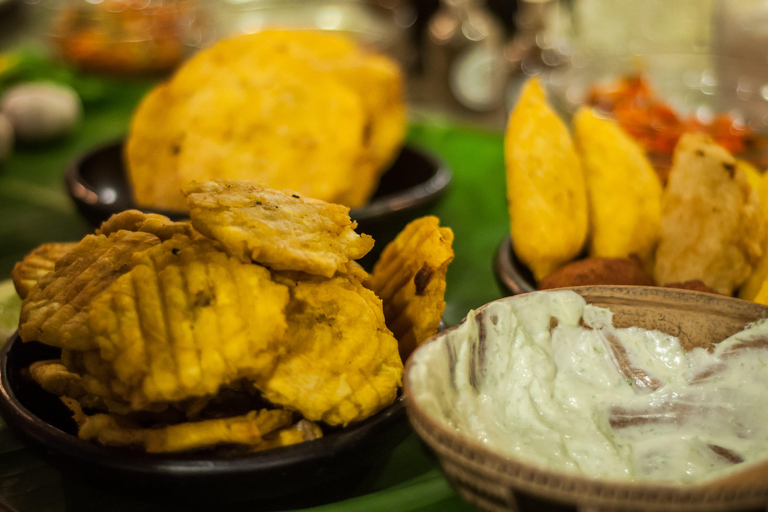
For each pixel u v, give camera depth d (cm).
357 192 75
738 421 50
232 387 50
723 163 60
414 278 54
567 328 52
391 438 50
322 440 48
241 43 79
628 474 48
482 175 86
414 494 51
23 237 78
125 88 114
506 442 48
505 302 51
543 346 51
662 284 61
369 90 78
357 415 49
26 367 53
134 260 50
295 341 50
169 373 48
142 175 75
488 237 76
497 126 108
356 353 50
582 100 89
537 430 49
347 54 81
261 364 49
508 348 51
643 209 62
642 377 51
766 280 58
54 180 88
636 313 52
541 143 62
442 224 78
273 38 80
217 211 50
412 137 92
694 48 107
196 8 127
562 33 128
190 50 123
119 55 113
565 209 61
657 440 50
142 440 48
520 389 50
